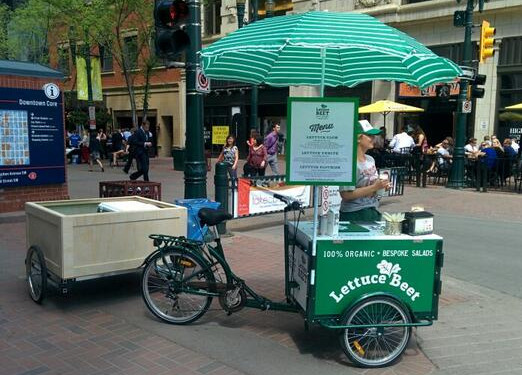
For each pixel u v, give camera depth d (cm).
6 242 774
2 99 906
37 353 410
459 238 864
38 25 2644
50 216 492
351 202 457
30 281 528
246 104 2611
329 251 387
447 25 1941
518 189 1454
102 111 3141
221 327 466
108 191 872
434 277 400
